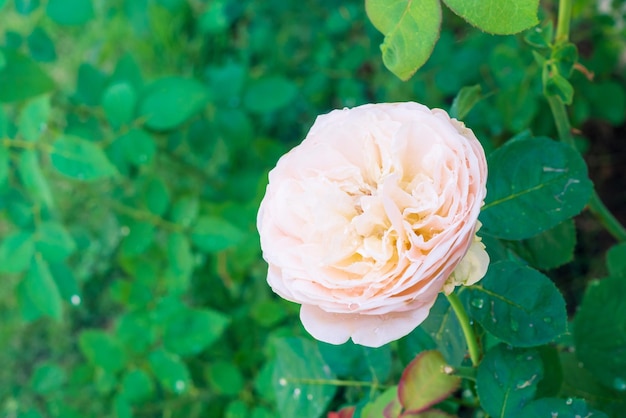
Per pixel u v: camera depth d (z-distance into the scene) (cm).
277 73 98
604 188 94
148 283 74
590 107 83
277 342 52
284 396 51
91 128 78
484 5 36
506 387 41
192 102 69
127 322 70
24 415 72
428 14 37
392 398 45
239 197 86
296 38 102
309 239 37
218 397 77
